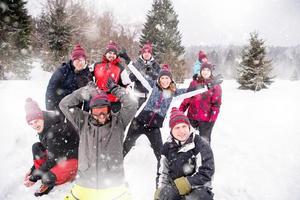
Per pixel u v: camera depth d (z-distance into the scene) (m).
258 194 4.94
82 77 5.48
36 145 4.96
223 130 9.04
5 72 23.11
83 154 3.54
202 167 3.73
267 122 10.23
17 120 7.78
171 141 3.95
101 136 3.52
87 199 3.56
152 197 4.79
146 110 5.20
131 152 6.48
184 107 6.29
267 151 7.00
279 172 5.80
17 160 5.68
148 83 5.45
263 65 22.06
